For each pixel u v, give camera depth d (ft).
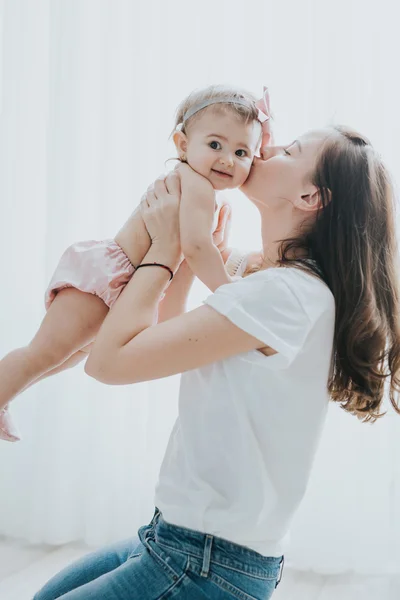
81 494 8.66
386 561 7.84
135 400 8.31
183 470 3.43
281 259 3.67
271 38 7.84
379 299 3.70
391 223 3.82
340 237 3.58
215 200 3.95
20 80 8.79
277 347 3.20
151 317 3.51
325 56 7.68
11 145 8.84
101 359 3.38
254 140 4.06
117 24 8.24
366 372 3.59
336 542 7.85
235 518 3.25
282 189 3.82
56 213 8.40
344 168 3.63
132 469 8.38
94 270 3.90
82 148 8.42
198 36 8.03
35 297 8.89
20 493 8.77
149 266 3.61
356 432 7.80
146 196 3.91
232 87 4.17
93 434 8.39
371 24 7.66
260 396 3.33
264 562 3.35
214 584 3.20
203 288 7.90
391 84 7.70
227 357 3.36
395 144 7.70
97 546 8.39
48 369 4.01
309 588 7.59
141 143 8.16
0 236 8.86
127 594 3.25
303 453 3.43
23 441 8.79
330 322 3.48
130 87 8.28
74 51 8.34
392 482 7.80
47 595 3.85
